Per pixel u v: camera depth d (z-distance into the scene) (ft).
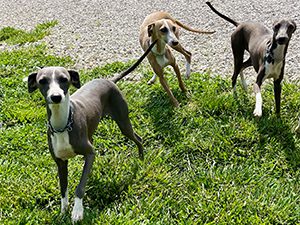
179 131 5.95
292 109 6.29
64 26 11.32
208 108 6.31
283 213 4.49
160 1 12.91
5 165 5.34
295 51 8.26
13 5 14.97
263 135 5.71
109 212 4.58
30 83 4.40
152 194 4.79
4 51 9.41
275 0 11.73
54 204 4.83
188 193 4.83
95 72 7.87
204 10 11.55
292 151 5.47
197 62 8.21
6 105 6.81
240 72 6.89
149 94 6.93
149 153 5.51
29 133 6.06
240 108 6.31
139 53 8.91
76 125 4.37
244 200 4.66
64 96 4.07
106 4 13.33
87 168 4.45
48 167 5.34
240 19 10.59
